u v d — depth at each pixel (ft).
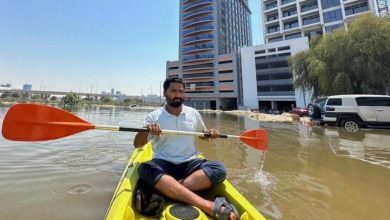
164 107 11.56
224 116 113.19
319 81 77.61
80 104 253.24
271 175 17.52
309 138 34.76
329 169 19.08
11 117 9.46
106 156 22.90
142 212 8.51
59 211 11.66
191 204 8.44
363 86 67.46
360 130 41.70
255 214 8.14
